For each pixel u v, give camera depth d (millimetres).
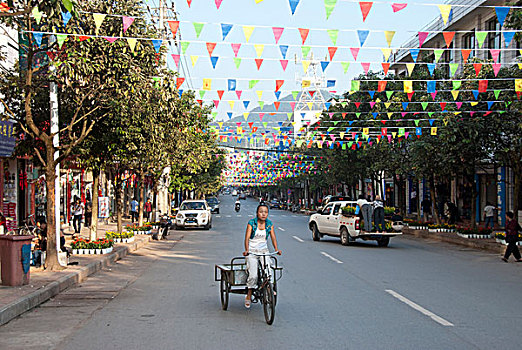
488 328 7711
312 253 18609
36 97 14734
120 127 15305
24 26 12844
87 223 29359
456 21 31438
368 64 13594
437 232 26438
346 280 12406
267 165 58781
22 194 21688
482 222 33562
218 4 8844
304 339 7105
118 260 16609
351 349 6629
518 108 17516
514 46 27234
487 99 19828
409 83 16375
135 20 13688
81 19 12523
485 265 15438
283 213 64938
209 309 9141
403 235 27938
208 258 17172
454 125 20391
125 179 34781
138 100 14203
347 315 8602
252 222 8609
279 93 16500
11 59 18000
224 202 117688
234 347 6711
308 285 11648
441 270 14250
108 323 8102
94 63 13000
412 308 9156
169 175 31328
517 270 14336
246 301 8719
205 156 35625
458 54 32406
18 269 10484
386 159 31234
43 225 13711
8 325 7996
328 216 23109
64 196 28391
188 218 31484
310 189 63625
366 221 20594
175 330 7637
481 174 33719
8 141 18406
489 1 28047
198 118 32125
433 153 24344
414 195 44500
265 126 29922
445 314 8672
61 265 13344
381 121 24953
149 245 21922
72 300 9992
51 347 6766
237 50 11984
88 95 13562
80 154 16234
